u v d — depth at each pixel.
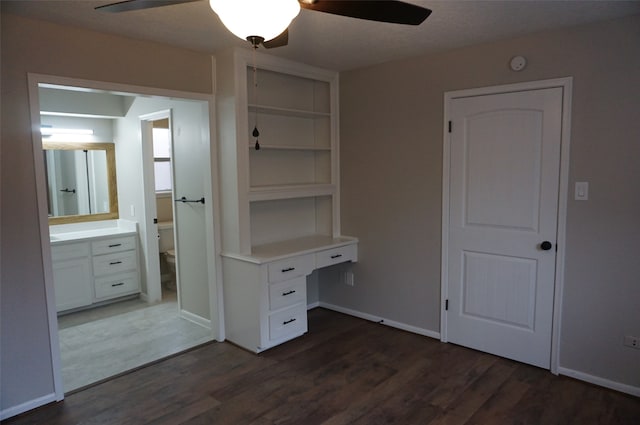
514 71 3.06
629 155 2.67
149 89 3.11
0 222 2.51
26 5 2.35
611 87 2.70
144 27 2.75
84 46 2.78
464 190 3.39
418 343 3.61
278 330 3.52
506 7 2.45
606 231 2.79
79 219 4.79
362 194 4.08
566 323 2.99
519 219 3.14
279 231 4.16
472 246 3.39
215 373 3.13
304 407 2.68
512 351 3.26
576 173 2.87
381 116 3.85
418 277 3.75
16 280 2.59
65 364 3.30
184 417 2.59
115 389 2.93
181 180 4.09
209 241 3.65
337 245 3.96
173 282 5.34
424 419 2.54
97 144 4.87
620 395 2.77
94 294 4.58
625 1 2.37
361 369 3.17
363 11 1.67
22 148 2.56
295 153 4.23
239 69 3.33
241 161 3.42
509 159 3.15
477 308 3.41
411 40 3.08
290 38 3.02
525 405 2.67
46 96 4.18
